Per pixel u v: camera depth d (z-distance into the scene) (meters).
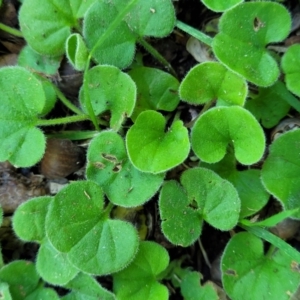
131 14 0.19
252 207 0.19
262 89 0.19
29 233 0.19
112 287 0.20
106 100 0.19
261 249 0.18
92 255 0.18
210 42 0.19
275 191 0.18
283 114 0.19
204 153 0.18
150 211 0.20
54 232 0.18
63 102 0.20
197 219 0.18
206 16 0.21
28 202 0.19
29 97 0.19
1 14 0.21
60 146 0.20
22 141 0.18
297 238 0.20
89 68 0.20
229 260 0.18
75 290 0.19
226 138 0.18
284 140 0.18
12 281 0.19
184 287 0.19
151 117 0.18
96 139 0.18
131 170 0.18
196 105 0.20
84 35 0.19
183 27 0.19
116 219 0.18
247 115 0.18
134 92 0.18
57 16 0.20
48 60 0.20
